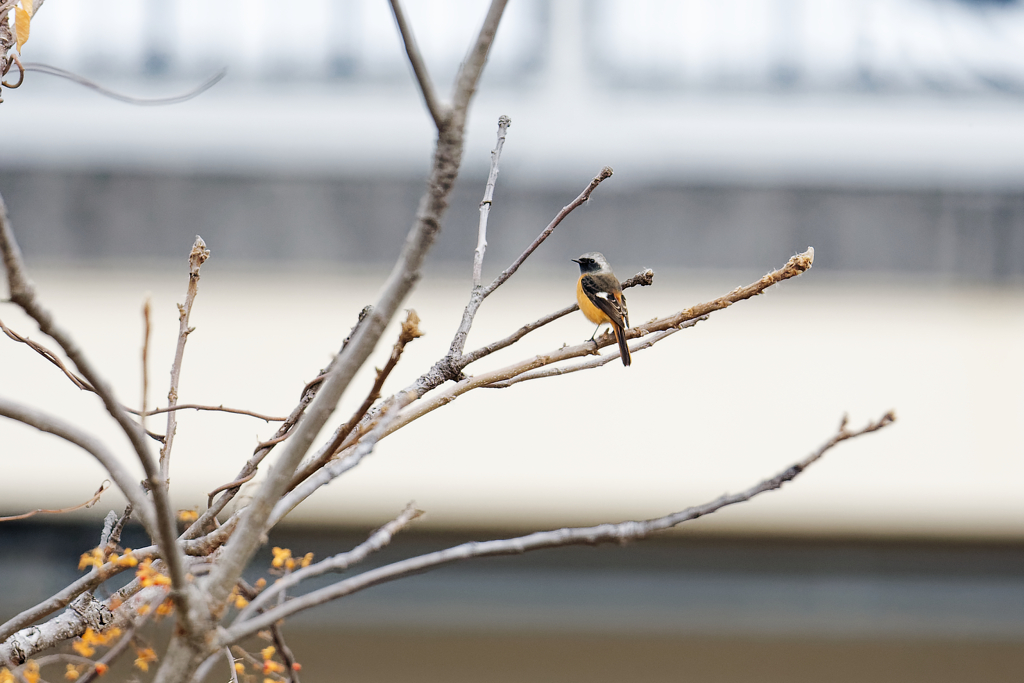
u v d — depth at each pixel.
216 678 5.96
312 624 11.87
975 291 11.97
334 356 3.50
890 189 12.12
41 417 2.54
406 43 2.41
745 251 12.07
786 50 12.45
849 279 11.99
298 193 11.94
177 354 4.04
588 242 11.97
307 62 12.15
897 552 12.14
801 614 12.23
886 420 2.89
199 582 3.02
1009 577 12.11
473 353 4.25
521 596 12.25
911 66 12.46
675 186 12.12
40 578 11.13
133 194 11.75
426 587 12.12
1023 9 12.56
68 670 3.41
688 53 12.44
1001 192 12.08
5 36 4.14
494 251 11.88
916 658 12.12
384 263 11.91
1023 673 12.04
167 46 12.02
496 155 4.89
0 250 2.03
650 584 12.41
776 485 2.74
